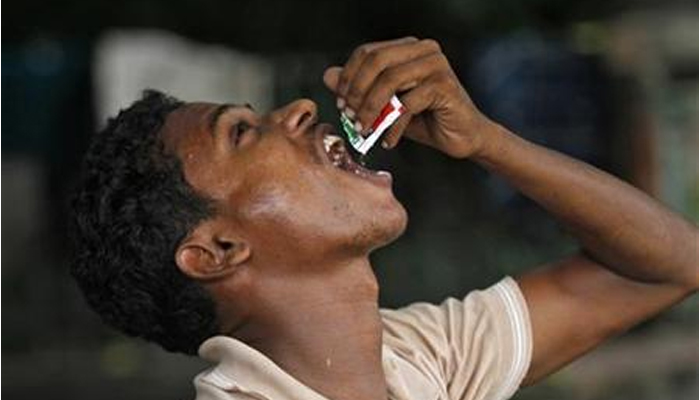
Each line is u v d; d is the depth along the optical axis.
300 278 2.46
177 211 2.45
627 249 2.77
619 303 2.82
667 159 9.59
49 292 10.53
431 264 8.47
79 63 11.27
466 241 8.63
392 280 8.38
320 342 2.46
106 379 8.54
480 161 2.67
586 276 2.83
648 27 9.61
